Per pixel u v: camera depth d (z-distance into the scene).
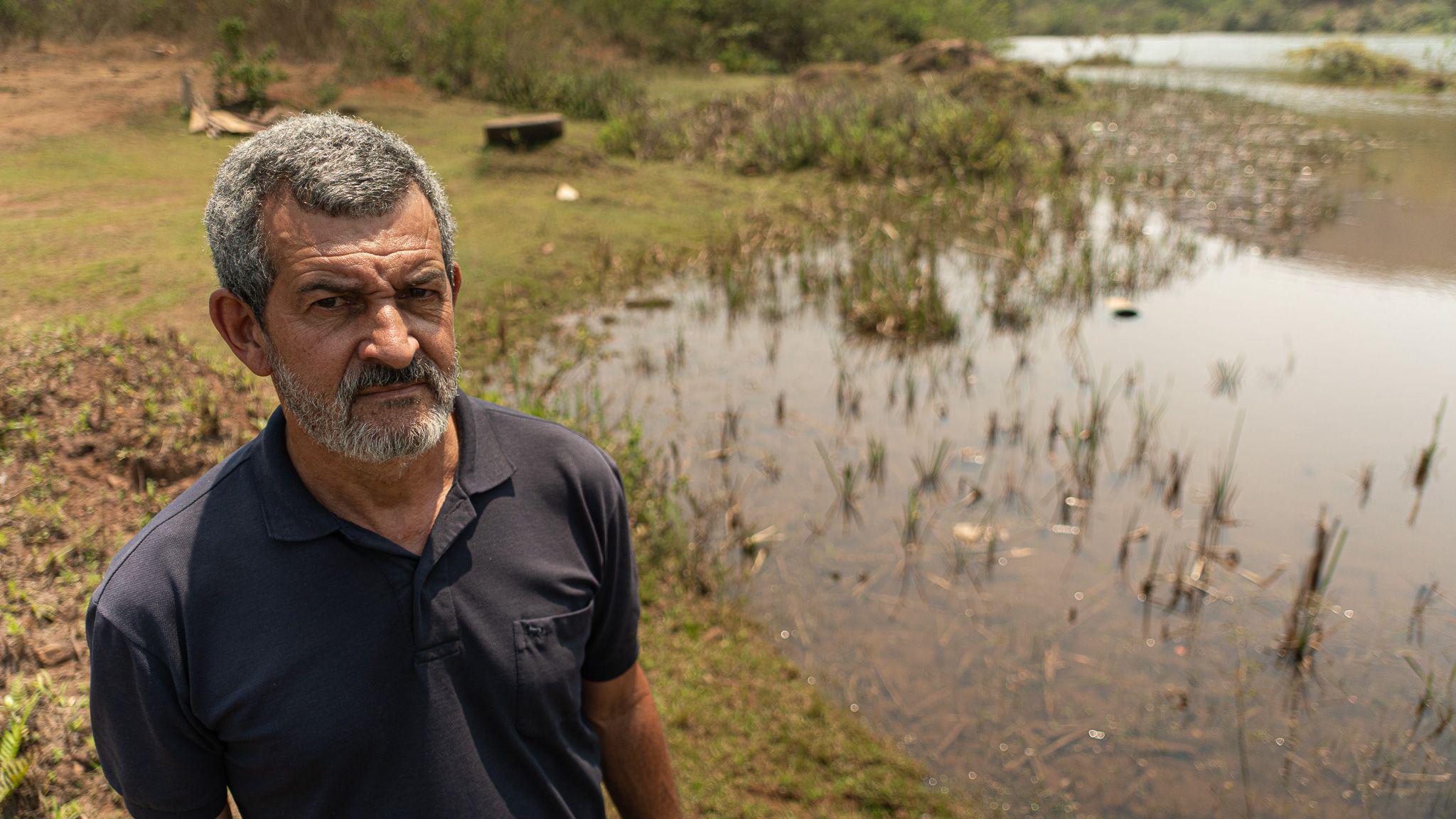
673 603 3.88
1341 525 4.45
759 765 3.15
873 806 3.03
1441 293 7.66
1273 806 3.04
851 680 3.53
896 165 10.95
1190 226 9.40
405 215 1.18
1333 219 9.66
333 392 1.15
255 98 11.12
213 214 1.19
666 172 10.74
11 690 2.86
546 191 9.63
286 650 1.16
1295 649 3.65
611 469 1.42
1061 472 4.87
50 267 6.32
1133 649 3.70
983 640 3.73
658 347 6.32
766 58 18.86
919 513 4.50
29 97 10.86
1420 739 3.30
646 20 17.80
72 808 2.59
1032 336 6.65
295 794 1.20
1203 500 4.63
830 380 5.90
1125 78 22.22
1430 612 3.89
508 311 6.74
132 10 13.59
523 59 13.94
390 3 14.01
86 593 3.29
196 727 1.18
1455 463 4.99
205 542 1.17
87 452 3.90
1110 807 3.04
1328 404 5.65
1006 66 17.50
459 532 1.24
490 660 1.24
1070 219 9.09
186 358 4.67
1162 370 6.10
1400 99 18.38
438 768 1.22
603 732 1.54
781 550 4.22
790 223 9.20
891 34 21.80
